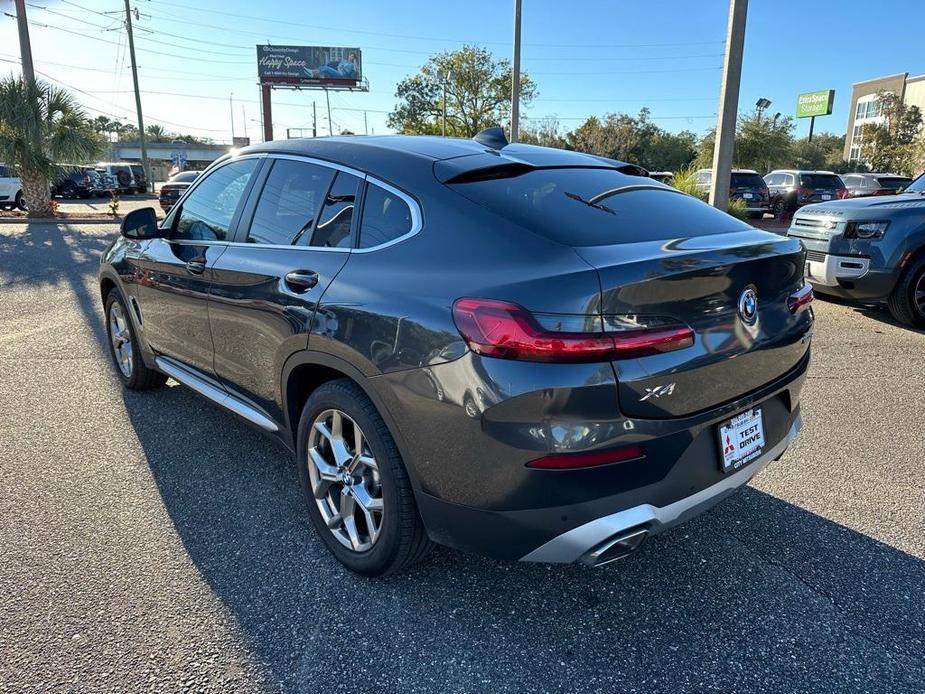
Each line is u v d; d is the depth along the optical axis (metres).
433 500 2.24
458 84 50.88
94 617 2.38
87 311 7.11
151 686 2.07
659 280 2.02
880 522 3.07
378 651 2.25
